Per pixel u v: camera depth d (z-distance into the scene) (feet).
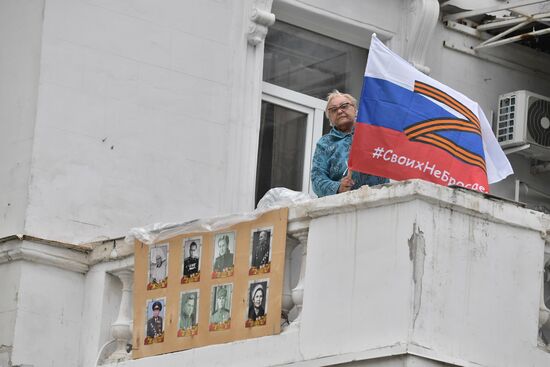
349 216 52.42
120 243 59.77
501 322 51.98
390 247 50.85
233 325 55.06
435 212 50.98
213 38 66.13
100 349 59.62
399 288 50.19
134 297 58.70
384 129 54.95
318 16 69.77
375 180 56.70
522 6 72.84
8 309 59.82
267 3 67.21
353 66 71.87
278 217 54.49
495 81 75.92
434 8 71.41
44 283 60.23
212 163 65.00
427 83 55.83
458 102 56.18
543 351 52.90
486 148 57.72
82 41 63.05
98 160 62.49
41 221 60.85
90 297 60.70
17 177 61.57
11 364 58.90
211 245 56.59
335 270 52.34
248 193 65.46
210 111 65.46
